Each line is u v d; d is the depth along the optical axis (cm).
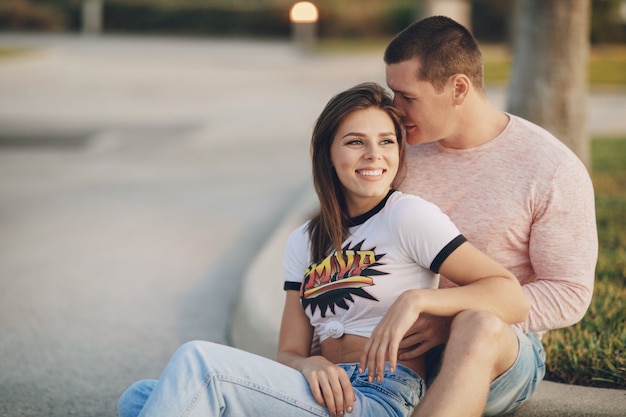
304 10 2747
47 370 399
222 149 1064
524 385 271
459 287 252
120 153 1038
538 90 646
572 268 277
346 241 273
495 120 293
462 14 1677
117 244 633
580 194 279
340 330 268
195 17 3400
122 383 385
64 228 681
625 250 493
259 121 1269
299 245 288
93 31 3266
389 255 263
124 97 1557
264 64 2175
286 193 807
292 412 243
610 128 1084
